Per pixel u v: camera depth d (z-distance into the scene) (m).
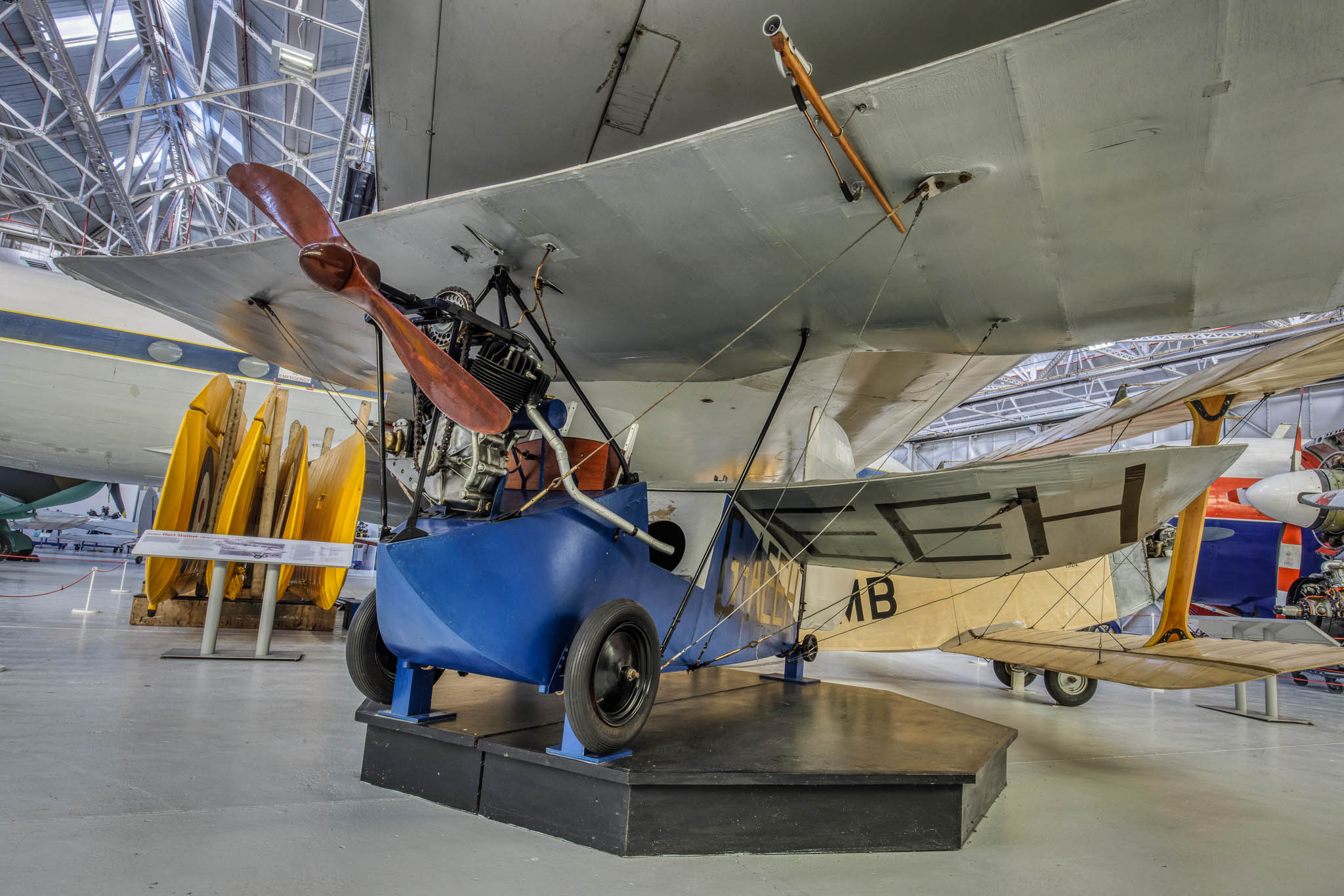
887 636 8.03
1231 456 2.92
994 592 8.12
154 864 1.78
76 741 2.83
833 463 5.50
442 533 2.39
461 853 2.06
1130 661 5.29
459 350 2.54
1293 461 9.93
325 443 8.45
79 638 5.72
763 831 2.28
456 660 2.47
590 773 2.20
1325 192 2.24
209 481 6.14
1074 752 4.47
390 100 4.45
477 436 2.57
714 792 2.24
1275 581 11.43
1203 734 5.51
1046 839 2.64
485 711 2.98
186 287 3.58
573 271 3.07
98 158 15.98
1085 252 2.73
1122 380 23.31
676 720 3.19
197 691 4.06
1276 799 3.52
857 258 2.86
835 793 2.36
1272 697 6.54
